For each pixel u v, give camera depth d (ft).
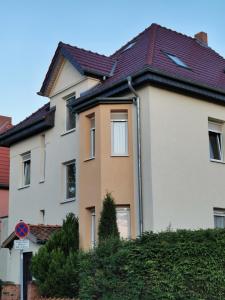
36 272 53.93
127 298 40.42
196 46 78.33
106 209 53.36
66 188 69.67
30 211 76.54
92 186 57.47
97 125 57.98
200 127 60.75
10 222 81.66
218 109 63.67
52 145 72.84
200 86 59.93
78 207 60.90
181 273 40.19
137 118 56.54
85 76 66.23
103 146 56.95
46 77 73.51
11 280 68.59
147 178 54.49
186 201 56.70
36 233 62.80
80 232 57.93
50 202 71.56
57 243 55.98
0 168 100.58
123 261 41.47
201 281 40.50
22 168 82.02
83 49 70.03
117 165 56.54
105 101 57.88
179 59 67.67
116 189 55.98
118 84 58.03
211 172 60.64
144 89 56.70
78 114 62.59
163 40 72.13
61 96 71.87
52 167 72.23
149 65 55.16
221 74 70.08
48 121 72.74
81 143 60.85
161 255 40.57
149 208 53.62
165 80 56.70
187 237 41.60
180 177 56.80
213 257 41.45
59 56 71.00
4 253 82.58
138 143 55.88
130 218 55.67
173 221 54.80
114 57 71.61
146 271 40.37
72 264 51.21
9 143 84.79
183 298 39.58
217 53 80.53
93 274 43.86
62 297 49.85
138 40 75.00
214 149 63.72
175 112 58.18
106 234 52.08
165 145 56.13
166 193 54.90
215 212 60.95
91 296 43.06
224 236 42.52
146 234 42.09
